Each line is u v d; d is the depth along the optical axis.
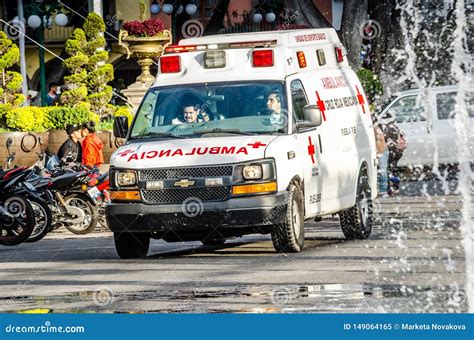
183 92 28.38
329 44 31.55
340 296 20.53
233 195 26.58
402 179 52.03
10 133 45.28
